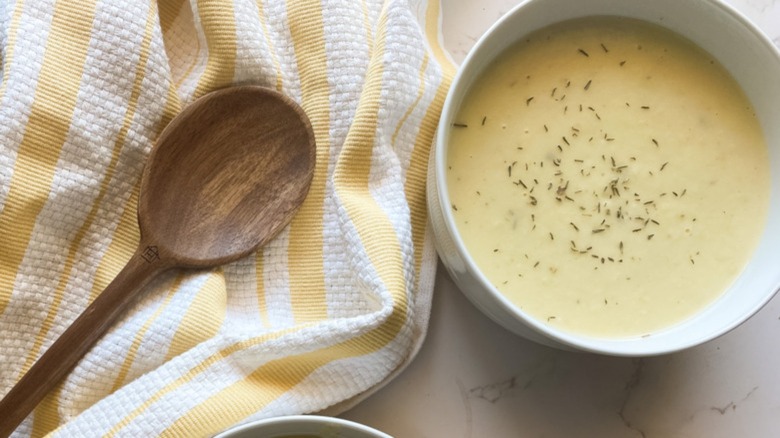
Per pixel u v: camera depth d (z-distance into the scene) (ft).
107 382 1.70
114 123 1.72
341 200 1.72
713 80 1.68
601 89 1.67
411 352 1.74
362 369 1.73
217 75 1.76
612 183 1.65
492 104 1.66
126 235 1.75
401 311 1.68
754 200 1.67
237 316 1.75
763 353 1.80
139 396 1.66
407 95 1.73
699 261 1.66
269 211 1.75
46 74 1.68
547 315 1.64
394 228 1.71
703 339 1.57
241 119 1.76
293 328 1.69
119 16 1.71
